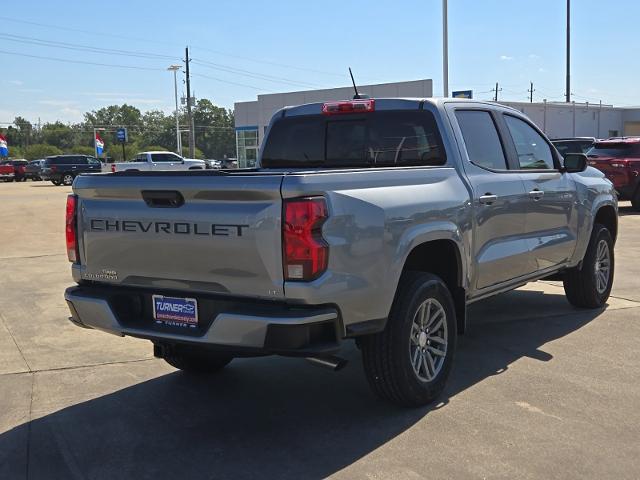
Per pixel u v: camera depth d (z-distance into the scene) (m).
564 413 4.28
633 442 3.84
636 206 17.14
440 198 4.50
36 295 8.30
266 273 3.61
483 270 5.02
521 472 3.51
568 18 42.28
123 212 4.08
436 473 3.52
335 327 3.71
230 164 31.95
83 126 167.38
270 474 3.58
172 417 4.43
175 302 3.99
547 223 5.95
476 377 5.01
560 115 46.91
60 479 3.59
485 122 5.49
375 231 3.89
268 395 4.81
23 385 5.08
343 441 3.96
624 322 6.52
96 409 4.59
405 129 5.20
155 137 160.38
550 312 6.98
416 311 4.25
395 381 4.22
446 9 24.42
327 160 5.69
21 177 51.72
